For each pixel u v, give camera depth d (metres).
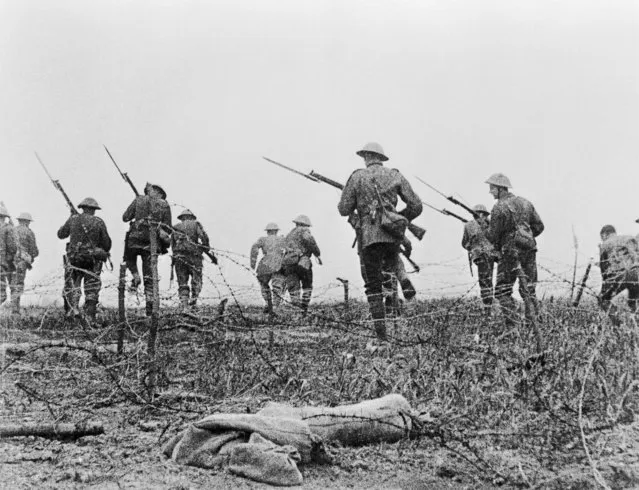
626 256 8.65
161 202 12.52
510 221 11.09
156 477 4.46
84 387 7.00
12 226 15.35
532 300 7.20
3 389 7.19
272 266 16.30
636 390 5.91
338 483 4.45
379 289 9.80
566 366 6.16
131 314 10.04
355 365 7.35
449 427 5.52
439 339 7.47
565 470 4.70
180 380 7.19
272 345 8.22
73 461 4.79
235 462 4.54
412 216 10.38
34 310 12.72
